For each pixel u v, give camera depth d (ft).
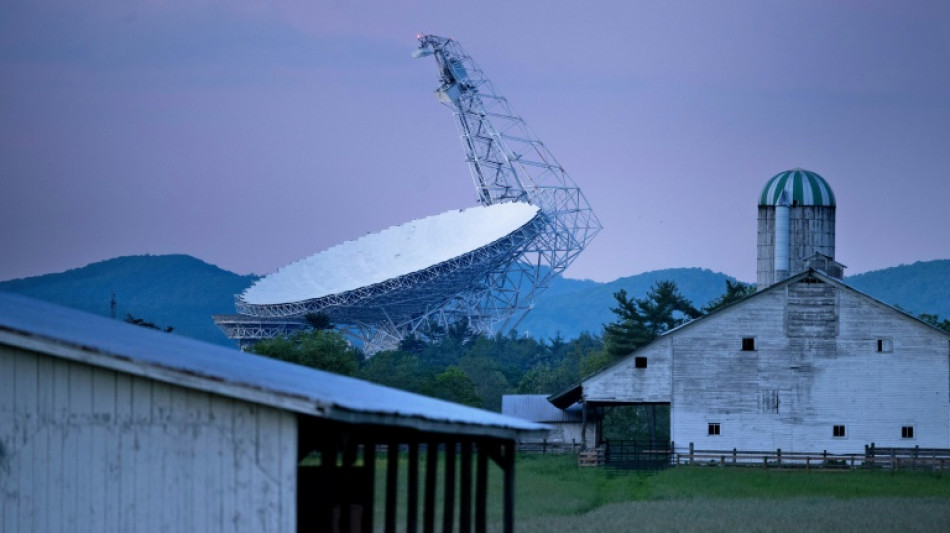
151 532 138.51
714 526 285.64
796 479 437.99
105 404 139.54
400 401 164.86
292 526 137.59
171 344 167.32
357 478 180.34
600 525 284.20
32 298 189.26
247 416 138.62
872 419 520.01
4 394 139.33
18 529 138.51
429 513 189.37
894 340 520.42
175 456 138.92
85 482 139.03
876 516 311.68
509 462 193.47
